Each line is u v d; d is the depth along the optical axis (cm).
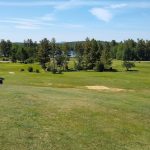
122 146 1658
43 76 7919
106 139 1727
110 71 12438
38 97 2619
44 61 12962
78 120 1997
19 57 16838
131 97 3509
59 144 1573
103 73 10475
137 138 1814
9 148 1452
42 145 1535
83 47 14212
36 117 1955
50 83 6234
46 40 13300
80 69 13338
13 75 8138
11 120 1833
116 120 2106
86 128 1861
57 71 11275
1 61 18050
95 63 13112
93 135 1761
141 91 5234
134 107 2600
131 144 1706
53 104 2345
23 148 1474
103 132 1833
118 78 7569
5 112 1986
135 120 2169
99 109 2330
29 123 1823
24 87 3688
